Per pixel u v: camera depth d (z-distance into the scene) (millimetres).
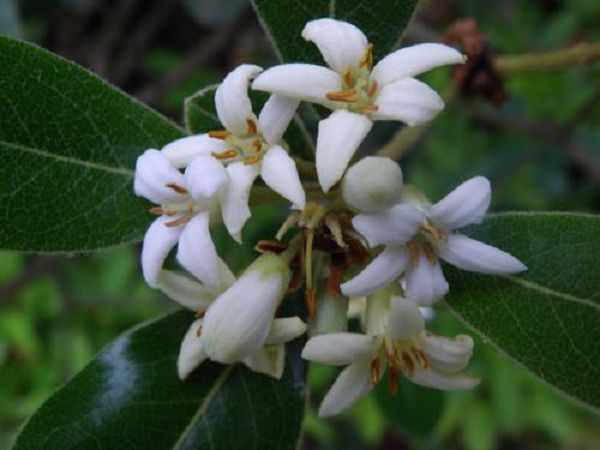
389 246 76
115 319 240
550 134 172
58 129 88
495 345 83
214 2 218
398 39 91
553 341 83
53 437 89
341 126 75
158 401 92
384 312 80
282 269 77
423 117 76
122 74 229
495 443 282
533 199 224
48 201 88
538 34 217
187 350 85
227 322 76
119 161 90
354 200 73
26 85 87
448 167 214
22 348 237
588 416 264
